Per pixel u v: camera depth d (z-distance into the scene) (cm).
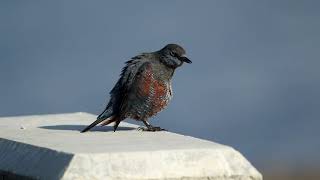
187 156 711
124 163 688
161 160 700
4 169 750
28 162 727
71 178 670
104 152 694
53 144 750
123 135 837
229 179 713
